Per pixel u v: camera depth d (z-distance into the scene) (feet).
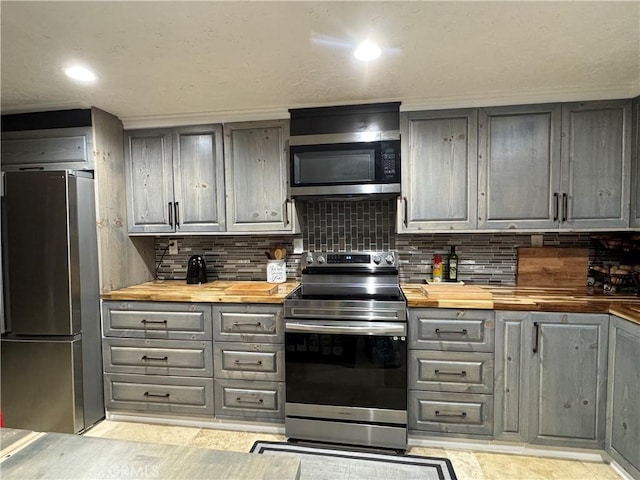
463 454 6.68
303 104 7.68
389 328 6.64
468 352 6.70
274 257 8.98
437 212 7.66
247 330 7.43
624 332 5.85
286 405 7.10
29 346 7.30
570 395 6.42
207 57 5.57
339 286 8.17
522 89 6.99
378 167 7.49
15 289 7.25
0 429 2.98
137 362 7.86
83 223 7.47
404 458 6.56
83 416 7.49
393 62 5.82
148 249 9.58
